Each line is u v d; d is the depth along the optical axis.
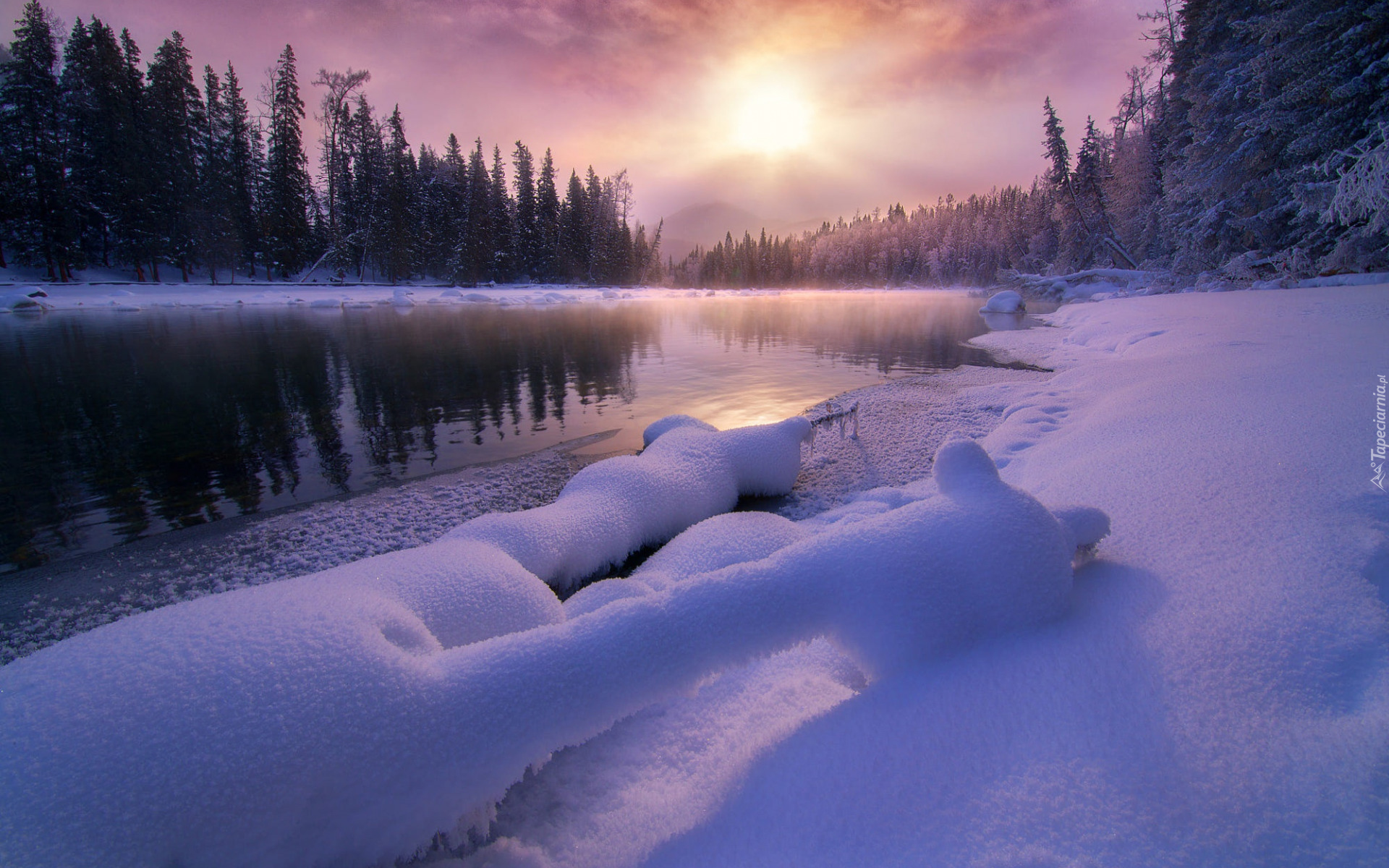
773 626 1.64
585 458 5.73
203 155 36.41
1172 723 1.33
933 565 1.74
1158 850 1.08
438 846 1.42
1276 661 1.44
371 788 1.24
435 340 15.51
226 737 1.17
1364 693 1.30
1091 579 2.00
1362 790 1.09
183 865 1.10
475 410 7.74
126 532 4.08
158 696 1.21
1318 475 2.34
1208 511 2.27
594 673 1.45
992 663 1.61
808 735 1.54
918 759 1.39
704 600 1.61
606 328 19.42
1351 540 1.83
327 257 40.50
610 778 1.62
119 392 8.76
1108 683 1.47
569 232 56.44
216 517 4.32
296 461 5.63
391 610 1.63
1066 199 32.94
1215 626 1.60
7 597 3.25
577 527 3.34
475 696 1.35
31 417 7.32
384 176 43.00
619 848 1.38
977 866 1.12
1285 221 15.95
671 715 1.85
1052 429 5.29
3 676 1.25
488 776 1.34
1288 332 7.42
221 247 35.00
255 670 1.28
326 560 3.65
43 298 24.59
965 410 7.09
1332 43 13.09
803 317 25.36
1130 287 23.89
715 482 4.28
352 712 1.26
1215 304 12.00
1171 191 20.38
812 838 1.26
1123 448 3.35
